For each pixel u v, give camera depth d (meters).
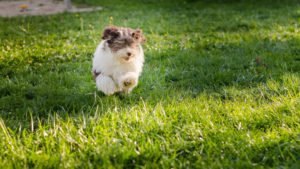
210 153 2.73
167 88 3.34
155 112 2.96
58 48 3.98
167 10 7.44
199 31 4.88
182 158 2.71
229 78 3.42
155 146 2.74
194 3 8.68
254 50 3.88
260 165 2.66
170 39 4.32
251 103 3.08
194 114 2.95
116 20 5.75
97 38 4.29
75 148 2.75
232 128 2.86
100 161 2.67
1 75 3.44
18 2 10.06
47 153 2.73
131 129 2.86
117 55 3.02
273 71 3.45
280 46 3.95
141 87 3.36
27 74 3.45
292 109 2.96
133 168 2.69
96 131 2.83
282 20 5.43
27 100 3.14
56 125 2.84
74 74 3.46
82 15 6.65
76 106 3.10
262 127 2.90
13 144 2.74
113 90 3.10
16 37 4.30
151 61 3.75
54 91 3.23
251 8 7.40
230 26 5.15
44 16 6.76
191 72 3.53
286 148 2.71
